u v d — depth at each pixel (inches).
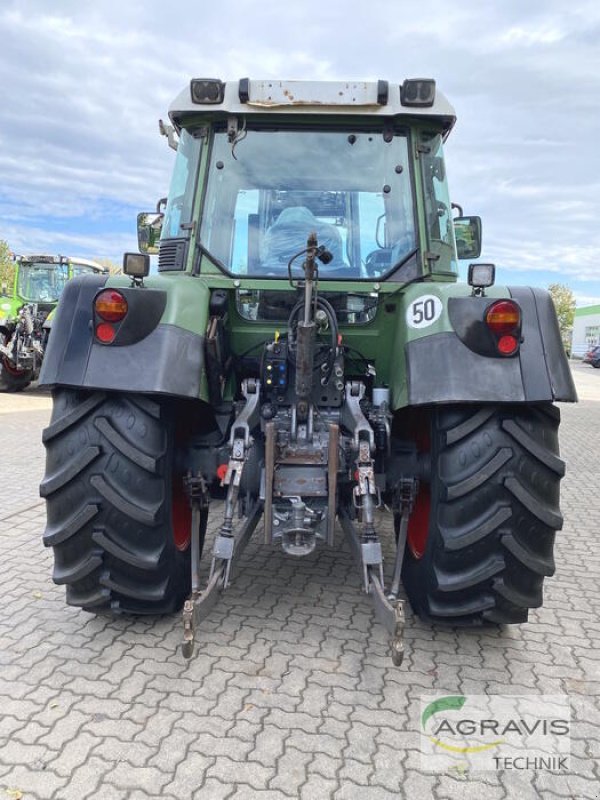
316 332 117.1
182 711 93.7
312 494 111.0
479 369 99.8
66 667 104.9
